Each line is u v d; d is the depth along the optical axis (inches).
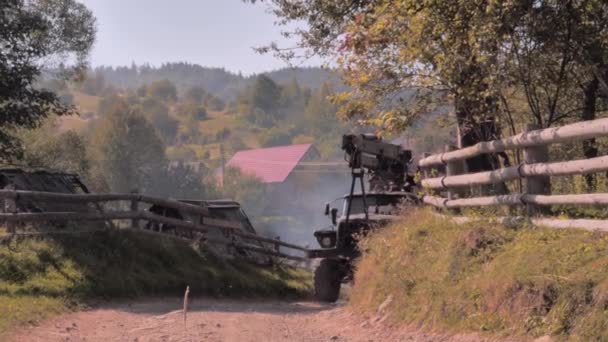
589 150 493.0
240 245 743.1
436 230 403.5
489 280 298.8
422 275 365.7
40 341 324.2
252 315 450.3
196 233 711.7
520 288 278.8
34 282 451.5
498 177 369.7
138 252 582.6
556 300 258.5
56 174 732.7
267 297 648.4
